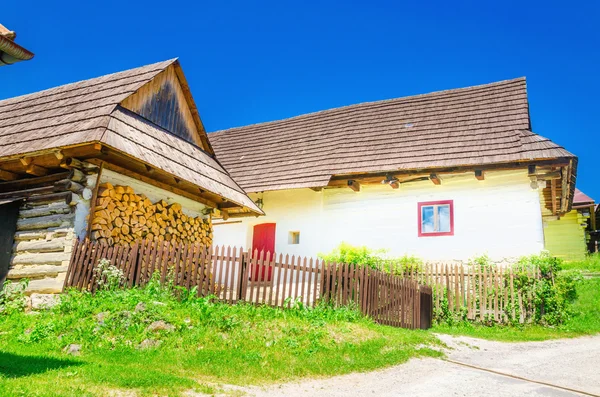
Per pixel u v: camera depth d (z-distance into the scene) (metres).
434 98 21.25
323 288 10.07
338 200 18.98
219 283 9.88
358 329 9.09
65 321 7.58
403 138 19.02
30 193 10.23
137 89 11.57
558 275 13.48
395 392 6.25
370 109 22.45
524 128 16.88
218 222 20.66
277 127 24.52
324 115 23.67
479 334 11.66
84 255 9.36
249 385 6.06
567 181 16.53
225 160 23.02
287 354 7.30
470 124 18.34
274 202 19.94
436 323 13.22
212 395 5.49
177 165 11.36
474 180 16.80
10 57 6.92
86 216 9.77
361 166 17.98
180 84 13.84
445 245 16.72
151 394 5.25
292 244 19.11
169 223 11.98
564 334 11.72
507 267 13.69
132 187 11.12
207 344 7.23
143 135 11.12
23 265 9.90
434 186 17.41
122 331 7.31
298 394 5.91
